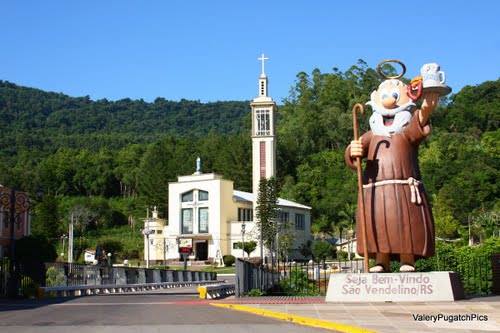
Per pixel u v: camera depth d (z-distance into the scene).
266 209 78.44
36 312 17.80
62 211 114.31
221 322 14.93
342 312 16.16
